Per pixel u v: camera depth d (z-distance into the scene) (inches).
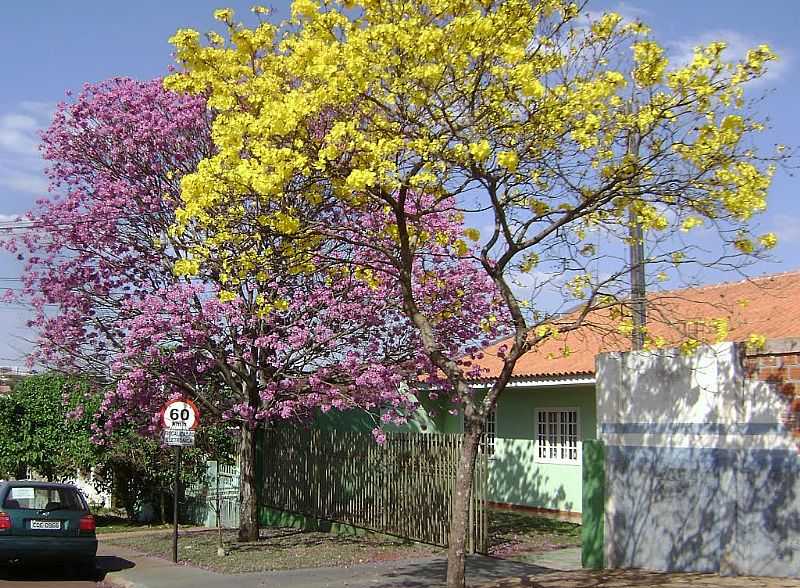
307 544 616.1
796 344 405.7
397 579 471.8
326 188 442.6
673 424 448.8
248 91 404.5
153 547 655.8
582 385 692.1
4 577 537.0
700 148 363.9
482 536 540.4
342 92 366.9
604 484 476.1
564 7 382.9
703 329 418.6
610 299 382.3
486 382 732.7
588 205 379.2
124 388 576.1
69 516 530.3
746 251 369.1
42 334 612.4
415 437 594.9
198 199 381.1
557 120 374.6
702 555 430.3
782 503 403.9
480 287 591.2
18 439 942.4
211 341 597.3
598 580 424.8
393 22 379.2
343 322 591.2
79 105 616.1
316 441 727.7
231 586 466.6
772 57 358.3
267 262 408.8
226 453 905.5
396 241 432.5
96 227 602.9
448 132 378.9
